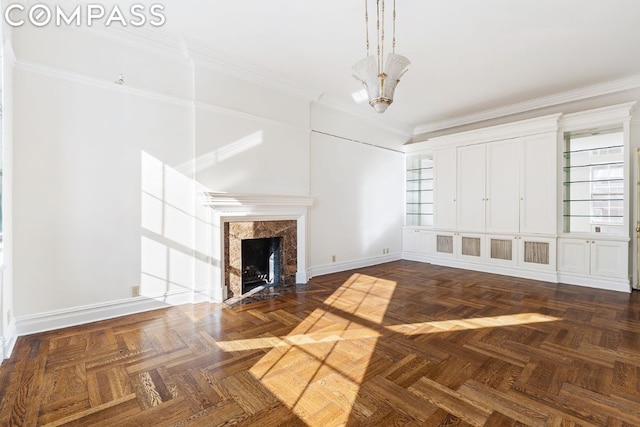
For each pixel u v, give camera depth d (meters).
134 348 2.43
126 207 3.12
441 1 2.67
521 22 2.98
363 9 2.79
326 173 5.10
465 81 4.32
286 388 1.91
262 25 3.04
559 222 4.59
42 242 2.70
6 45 2.26
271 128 4.22
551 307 3.45
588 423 1.60
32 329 2.67
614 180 4.34
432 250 6.04
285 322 2.99
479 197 5.38
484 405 1.75
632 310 3.34
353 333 2.74
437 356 2.32
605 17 2.90
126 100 3.11
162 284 3.36
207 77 3.61
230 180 3.81
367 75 2.65
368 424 1.60
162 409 1.71
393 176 6.32
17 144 2.57
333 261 5.21
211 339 2.60
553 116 4.54
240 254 3.88
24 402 1.76
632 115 4.23
